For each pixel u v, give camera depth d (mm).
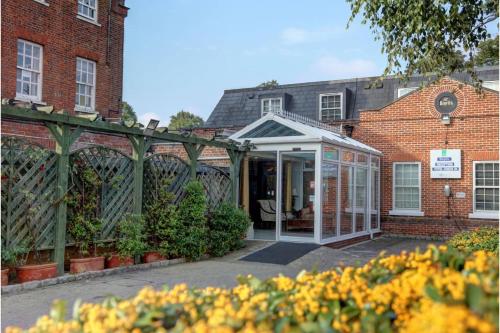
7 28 14570
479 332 2314
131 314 3107
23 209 8031
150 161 10664
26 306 6770
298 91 23172
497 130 16203
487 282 2898
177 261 10883
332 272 4035
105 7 18188
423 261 3883
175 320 3168
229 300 3596
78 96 17266
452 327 2330
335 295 3273
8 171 7797
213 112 24672
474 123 16562
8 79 14578
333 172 13953
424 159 17297
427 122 17281
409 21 9258
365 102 21719
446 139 16953
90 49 17500
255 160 14594
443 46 9695
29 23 15266
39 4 15594
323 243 13180
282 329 2814
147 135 10234
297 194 13578
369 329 2740
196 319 3150
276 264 10773
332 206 13828
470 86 16625
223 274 9414
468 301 2633
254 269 10062
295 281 3969
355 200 15469
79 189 9062
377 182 17484
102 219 9305
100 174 9406
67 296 7387
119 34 18891
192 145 11758
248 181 14609
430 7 8969
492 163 16312
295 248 12531
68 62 16609
